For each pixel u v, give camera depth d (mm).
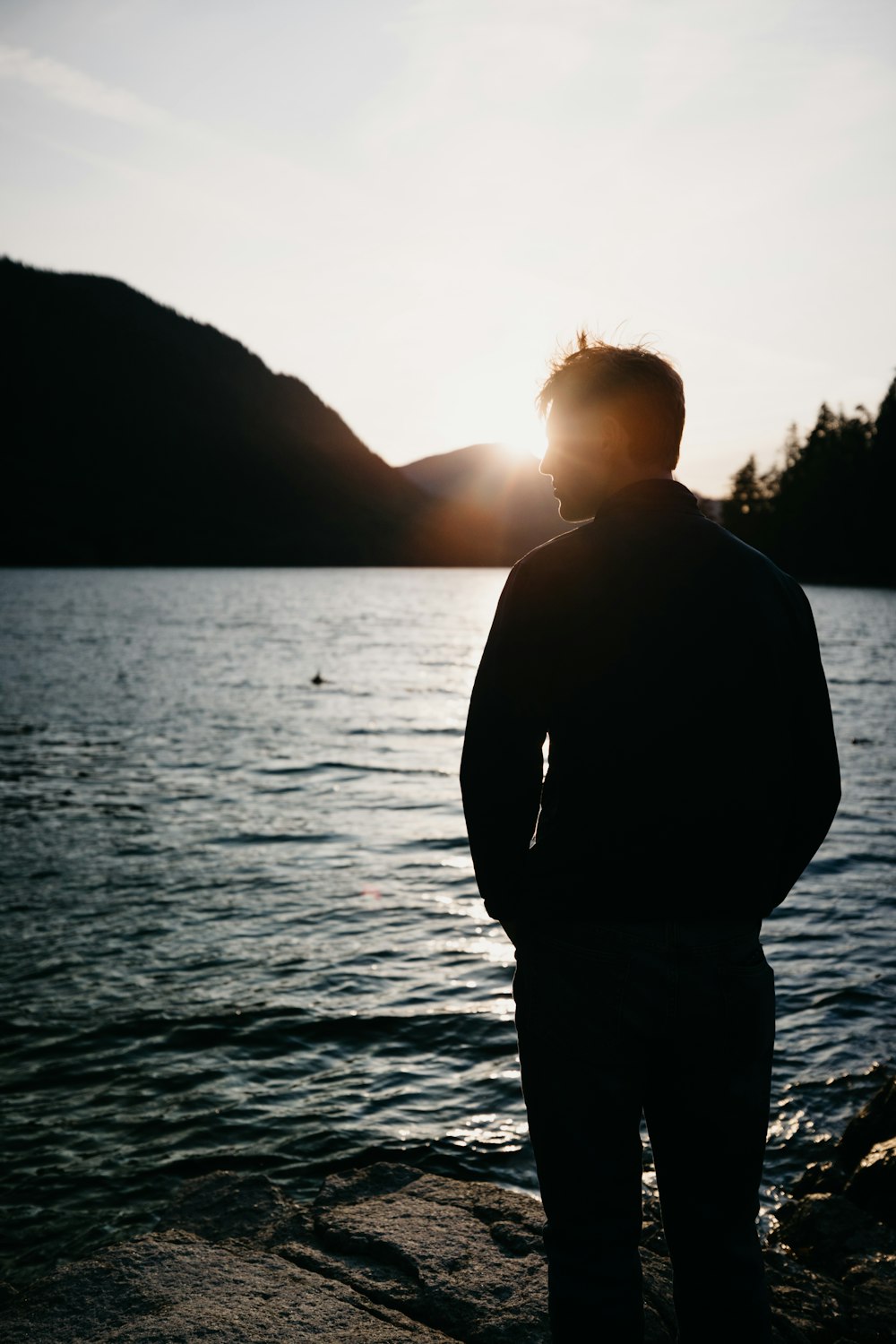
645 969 1597
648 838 1600
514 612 1729
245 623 66125
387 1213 3148
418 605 97688
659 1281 2744
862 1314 3055
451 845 12602
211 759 19000
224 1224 3320
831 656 42688
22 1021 7164
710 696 1622
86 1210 4961
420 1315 2588
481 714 1713
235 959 8445
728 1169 1685
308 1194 5094
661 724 1610
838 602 85125
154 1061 6598
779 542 113500
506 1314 2547
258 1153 5500
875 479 106000
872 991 7664
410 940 8969
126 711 25609
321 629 63594
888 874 11180
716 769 1611
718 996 1616
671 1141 1718
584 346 1906
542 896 1677
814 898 10234
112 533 190125
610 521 1740
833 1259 3688
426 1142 5621
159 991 7730
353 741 21734
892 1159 4328
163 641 49750
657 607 1654
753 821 1640
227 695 29625
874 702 28297
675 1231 1751
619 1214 1672
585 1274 1654
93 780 16656
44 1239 4723
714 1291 1704
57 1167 5355
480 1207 3221
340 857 11938
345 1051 6773
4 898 10055
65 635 51094
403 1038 6965
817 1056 6578
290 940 8953
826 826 1810
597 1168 1650
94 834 12898
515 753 1688
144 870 11234
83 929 9164
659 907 1607
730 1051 1641
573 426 1831
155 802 14977
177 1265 2750
